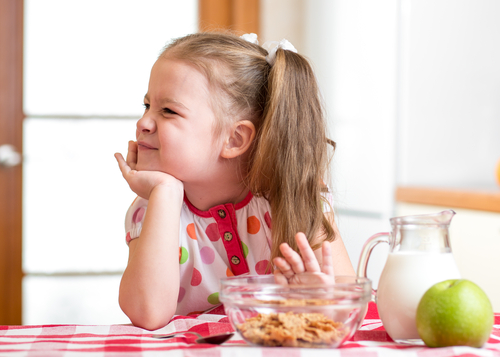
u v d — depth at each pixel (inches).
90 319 104.4
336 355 22.6
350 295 24.4
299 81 41.5
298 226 40.4
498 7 91.3
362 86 91.8
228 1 105.8
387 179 87.5
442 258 26.7
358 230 92.8
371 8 89.7
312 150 42.2
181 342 25.8
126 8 104.0
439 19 89.4
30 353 23.0
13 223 102.3
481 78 91.3
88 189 103.9
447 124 90.1
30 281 103.1
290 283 29.1
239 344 25.4
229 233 43.4
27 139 102.6
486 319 24.1
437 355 22.6
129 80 104.3
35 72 102.5
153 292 34.0
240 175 41.6
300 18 106.2
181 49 39.8
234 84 39.8
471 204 72.6
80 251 104.1
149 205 36.9
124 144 104.4
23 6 101.9
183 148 38.2
